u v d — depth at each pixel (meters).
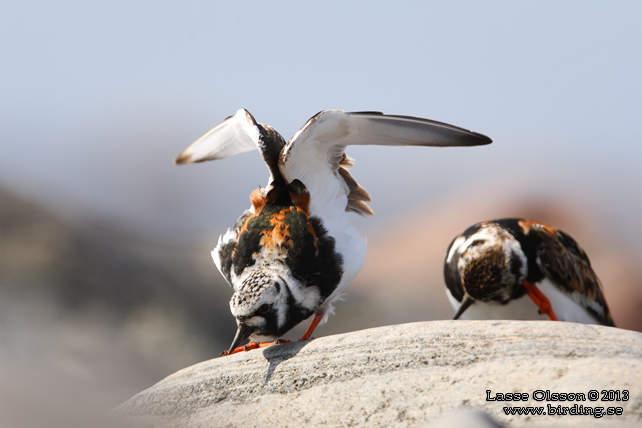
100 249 20.34
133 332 17.62
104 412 8.25
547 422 6.68
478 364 7.60
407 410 7.27
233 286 9.97
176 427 7.93
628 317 20.89
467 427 6.34
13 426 6.93
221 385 8.48
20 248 19.30
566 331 7.98
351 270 10.27
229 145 13.07
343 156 11.01
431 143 10.41
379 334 8.53
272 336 9.62
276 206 10.12
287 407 7.83
